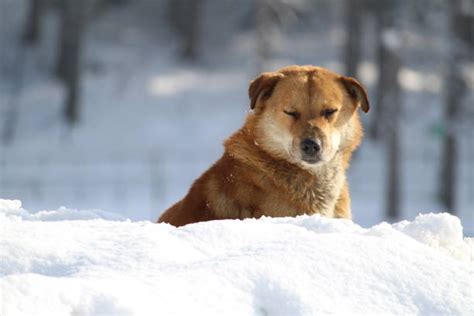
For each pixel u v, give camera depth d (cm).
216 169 598
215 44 5003
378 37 3275
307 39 4844
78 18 4072
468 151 3891
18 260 360
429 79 3256
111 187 3331
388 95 3070
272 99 589
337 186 597
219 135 3900
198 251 386
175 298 330
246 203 578
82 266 357
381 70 3275
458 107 3094
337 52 4659
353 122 618
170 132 3919
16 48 4722
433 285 370
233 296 342
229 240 398
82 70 4372
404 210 3219
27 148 3747
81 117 4038
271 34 3425
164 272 352
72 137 3853
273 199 577
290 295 348
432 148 3762
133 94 4291
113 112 4100
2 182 3353
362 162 3612
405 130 3847
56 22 5069
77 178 3425
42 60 4628
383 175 3503
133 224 423
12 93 4259
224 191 584
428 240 439
